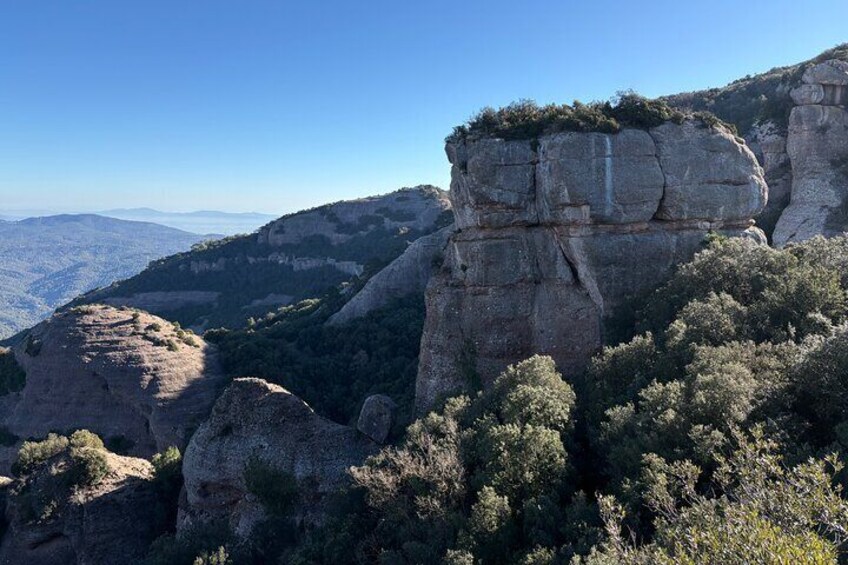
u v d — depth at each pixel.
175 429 52.56
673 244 34.56
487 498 17.39
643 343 26.02
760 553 7.02
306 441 31.41
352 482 25.66
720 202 34.72
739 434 12.01
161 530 35.50
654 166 33.97
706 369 19.08
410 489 21.58
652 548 9.76
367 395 54.38
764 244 34.03
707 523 8.87
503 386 26.88
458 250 37.22
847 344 16.47
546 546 15.48
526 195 35.06
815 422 16.39
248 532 29.38
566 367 34.50
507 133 35.53
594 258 33.75
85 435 40.53
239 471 31.34
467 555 15.24
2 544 34.31
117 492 35.81
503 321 35.81
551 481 18.50
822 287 24.75
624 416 19.23
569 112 35.41
